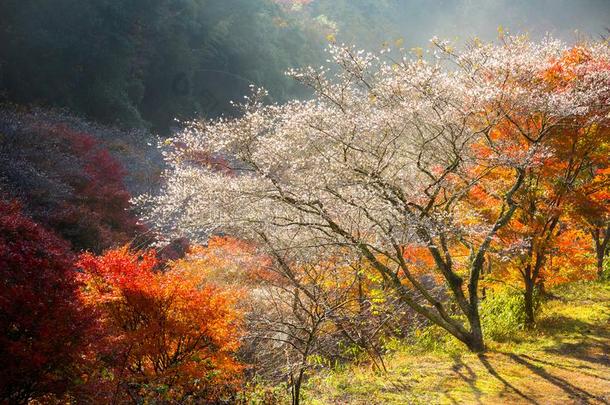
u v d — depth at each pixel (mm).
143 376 6102
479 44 9875
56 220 13602
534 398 6703
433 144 9414
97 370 5613
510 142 9180
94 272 6605
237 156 8852
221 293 7273
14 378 4520
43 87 26984
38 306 4688
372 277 10047
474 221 9742
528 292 10297
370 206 8562
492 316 10789
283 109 9438
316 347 7375
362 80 9148
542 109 8633
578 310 11578
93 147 19531
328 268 8203
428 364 8461
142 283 6465
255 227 9062
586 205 9469
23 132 16750
